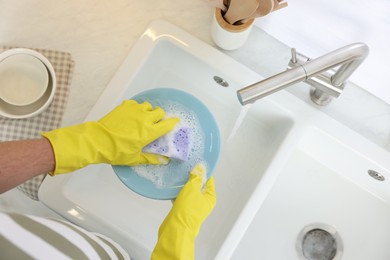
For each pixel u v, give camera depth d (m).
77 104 0.86
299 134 0.82
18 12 0.90
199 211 0.72
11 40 0.89
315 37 0.84
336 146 0.84
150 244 0.81
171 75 0.94
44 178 0.81
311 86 0.84
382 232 0.90
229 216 0.87
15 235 0.56
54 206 0.80
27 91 0.86
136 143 0.71
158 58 0.91
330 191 0.92
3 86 0.86
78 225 0.79
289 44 0.86
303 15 0.83
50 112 0.85
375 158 0.81
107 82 0.87
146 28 0.86
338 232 0.91
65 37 0.88
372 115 0.84
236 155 0.92
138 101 0.80
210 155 0.77
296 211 0.92
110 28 0.88
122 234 0.79
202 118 0.78
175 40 0.85
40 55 0.84
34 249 0.56
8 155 0.61
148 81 0.93
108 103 0.83
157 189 0.75
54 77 0.84
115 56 0.87
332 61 0.62
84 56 0.87
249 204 0.78
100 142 0.72
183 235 0.69
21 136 0.85
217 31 0.80
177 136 0.75
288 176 0.93
